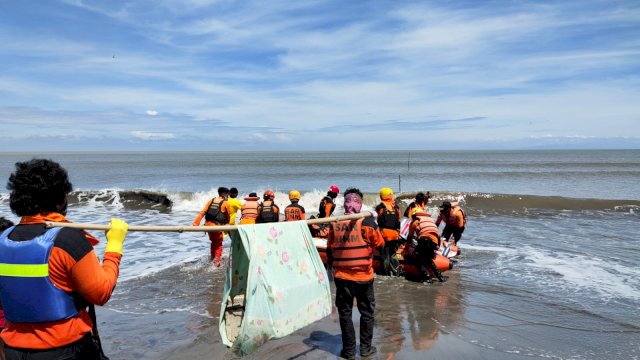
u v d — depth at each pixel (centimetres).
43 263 205
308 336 524
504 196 1797
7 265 208
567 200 1752
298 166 6266
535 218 1528
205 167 6212
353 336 458
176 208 1869
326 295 389
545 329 547
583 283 756
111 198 1989
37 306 206
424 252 773
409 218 908
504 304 649
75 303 216
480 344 500
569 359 461
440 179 3659
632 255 964
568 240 1145
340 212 1786
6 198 2114
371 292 466
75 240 211
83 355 221
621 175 3978
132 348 490
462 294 702
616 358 464
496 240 1148
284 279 356
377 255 838
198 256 989
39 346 209
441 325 562
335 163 7281
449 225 966
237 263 360
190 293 704
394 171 4859
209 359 460
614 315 596
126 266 895
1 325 307
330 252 470
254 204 959
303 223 390
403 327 557
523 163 6844
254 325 327
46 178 220
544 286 741
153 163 8150
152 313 609
